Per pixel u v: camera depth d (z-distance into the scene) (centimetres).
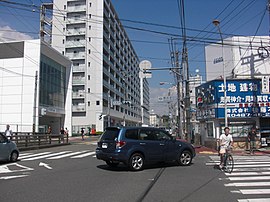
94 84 6712
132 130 1215
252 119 2350
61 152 2134
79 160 1603
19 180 969
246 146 2322
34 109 3988
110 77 7569
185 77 2700
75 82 6750
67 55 6825
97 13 6744
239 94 2327
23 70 4231
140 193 774
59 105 5075
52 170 1208
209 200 700
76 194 760
